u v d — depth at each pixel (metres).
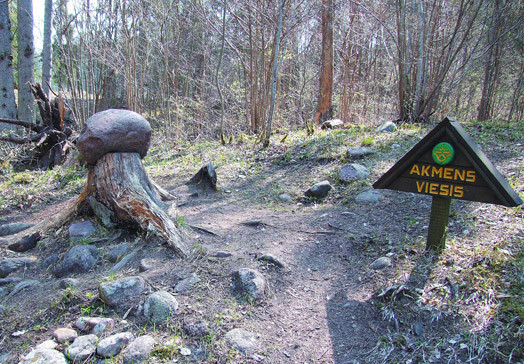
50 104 8.15
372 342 2.71
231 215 4.94
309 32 13.72
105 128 4.23
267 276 3.48
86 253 3.75
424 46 9.80
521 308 2.64
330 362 2.58
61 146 8.11
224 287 3.27
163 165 7.30
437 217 3.36
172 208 4.44
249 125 10.81
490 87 13.61
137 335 2.79
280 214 4.93
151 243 3.93
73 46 12.04
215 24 10.88
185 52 16.56
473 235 3.59
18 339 2.85
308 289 3.35
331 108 12.08
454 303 2.86
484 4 11.86
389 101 16.31
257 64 10.21
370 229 4.18
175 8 12.65
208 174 5.88
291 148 7.25
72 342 2.76
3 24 10.34
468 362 2.43
